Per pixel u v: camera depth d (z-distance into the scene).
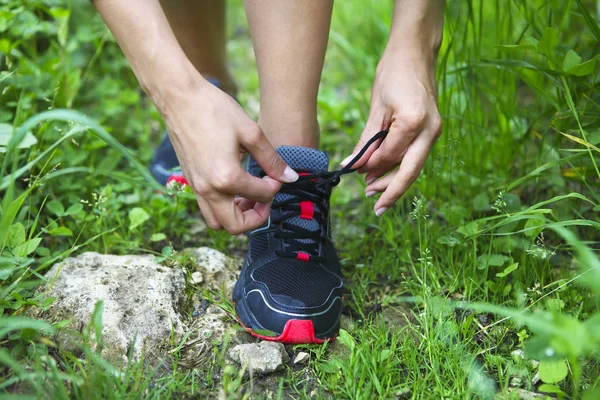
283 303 1.26
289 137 1.38
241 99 2.48
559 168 1.59
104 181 1.83
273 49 1.35
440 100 2.01
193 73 1.10
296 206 1.35
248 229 1.17
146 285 1.36
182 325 1.31
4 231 1.13
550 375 1.06
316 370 1.22
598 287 0.95
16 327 1.12
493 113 1.92
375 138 1.27
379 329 1.30
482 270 1.45
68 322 1.19
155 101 1.14
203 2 1.69
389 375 1.17
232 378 1.19
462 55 1.77
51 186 1.71
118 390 1.07
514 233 1.38
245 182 1.10
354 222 1.68
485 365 1.23
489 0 2.54
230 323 1.34
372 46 2.53
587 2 2.22
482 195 1.62
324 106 2.27
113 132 2.12
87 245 1.57
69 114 1.10
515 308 1.34
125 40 1.11
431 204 1.81
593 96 1.66
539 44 1.36
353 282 1.53
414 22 1.30
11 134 1.39
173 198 1.75
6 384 1.02
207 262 1.52
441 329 1.26
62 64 2.02
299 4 1.32
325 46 1.38
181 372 1.20
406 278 1.44
